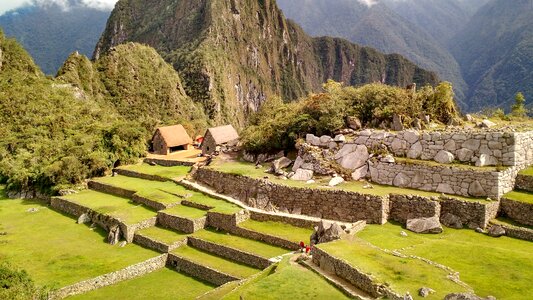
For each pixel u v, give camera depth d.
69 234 39.78
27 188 56.75
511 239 23.78
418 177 30.12
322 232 24.28
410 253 21.45
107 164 58.56
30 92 93.00
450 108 37.97
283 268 21.33
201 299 22.92
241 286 21.55
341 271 19.12
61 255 34.31
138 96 165.62
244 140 49.94
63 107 90.88
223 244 31.92
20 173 57.56
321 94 42.25
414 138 31.86
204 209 38.53
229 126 62.81
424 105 37.75
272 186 35.34
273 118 49.72
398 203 28.77
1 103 84.44
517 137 27.64
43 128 76.25
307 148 37.31
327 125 38.53
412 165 30.56
